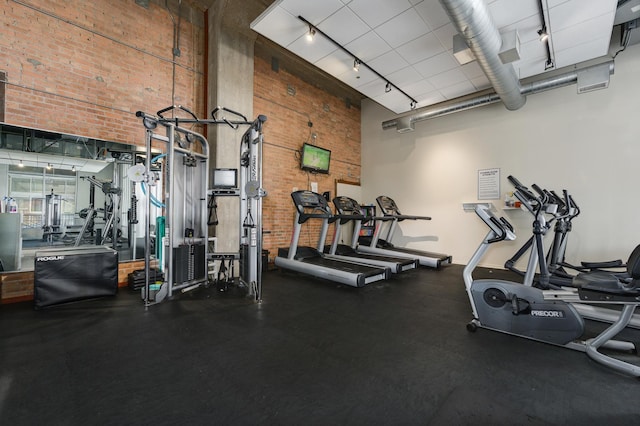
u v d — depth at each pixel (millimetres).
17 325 2602
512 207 5172
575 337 2139
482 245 2615
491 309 2510
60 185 3568
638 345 2256
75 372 1840
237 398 1592
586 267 3633
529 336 2334
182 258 3648
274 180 5797
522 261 5199
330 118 6980
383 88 5316
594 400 1573
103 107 3811
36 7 3336
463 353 2119
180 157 3777
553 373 1848
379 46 4047
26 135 3332
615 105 4406
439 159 6305
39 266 3039
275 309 3098
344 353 2117
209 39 4723
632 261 1959
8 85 3186
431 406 1527
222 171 4012
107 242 3902
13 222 3271
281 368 1903
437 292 3803
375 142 7488
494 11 3195
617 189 4375
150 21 4230
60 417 1436
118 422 1405
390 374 1837
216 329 2545
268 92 5660
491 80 4176
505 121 5430
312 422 1411
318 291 3836
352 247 5953
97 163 3807
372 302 3367
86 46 3676
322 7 3309
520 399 1585
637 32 4070
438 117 6332
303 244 6355
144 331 2490
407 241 6773
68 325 2609
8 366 1905
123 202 4008
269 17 3484
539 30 3490
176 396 1604
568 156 4781
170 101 4430
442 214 6230
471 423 1401
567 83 4398
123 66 3979
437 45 4020
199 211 4016
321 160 6570
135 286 3762
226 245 4625
